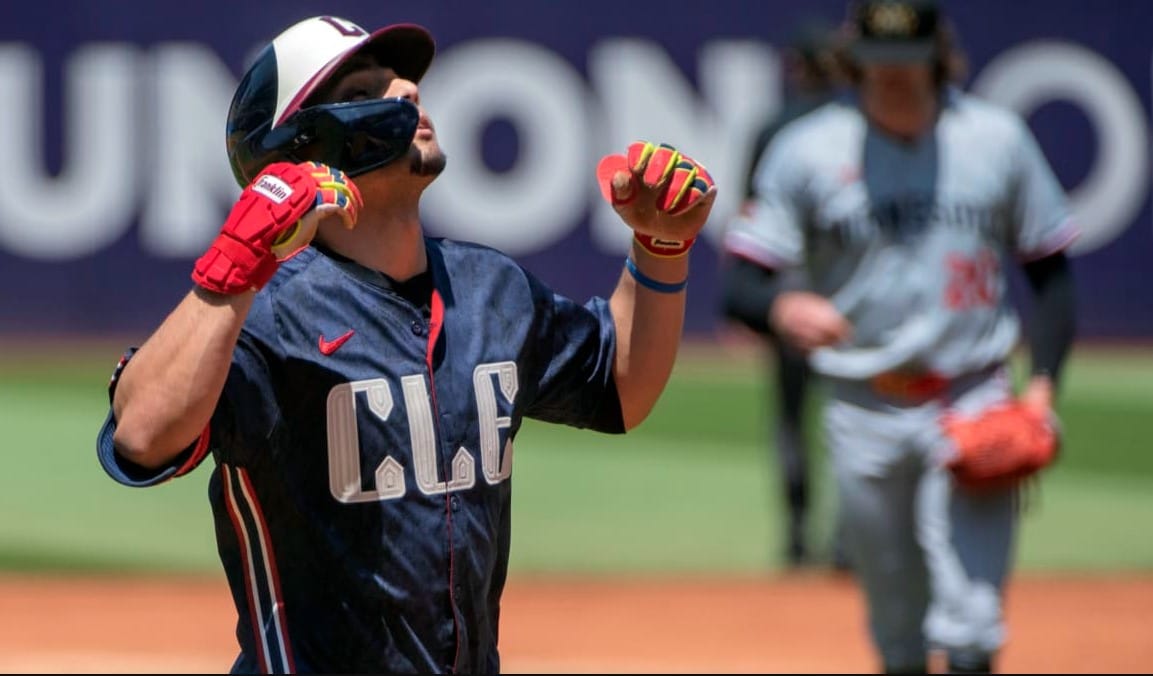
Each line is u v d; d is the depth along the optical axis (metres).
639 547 32.03
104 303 49.44
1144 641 24.89
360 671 10.18
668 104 50.50
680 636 25.20
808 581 29.34
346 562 10.08
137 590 28.72
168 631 25.67
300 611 10.19
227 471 10.16
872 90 18.66
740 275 19.56
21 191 49.19
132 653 24.03
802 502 30.14
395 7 49.88
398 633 10.20
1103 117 51.28
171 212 49.41
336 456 10.01
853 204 18.66
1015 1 51.06
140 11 49.28
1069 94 51.31
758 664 23.41
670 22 50.38
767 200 19.41
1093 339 51.12
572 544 32.22
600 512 34.88
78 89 49.22
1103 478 37.84
